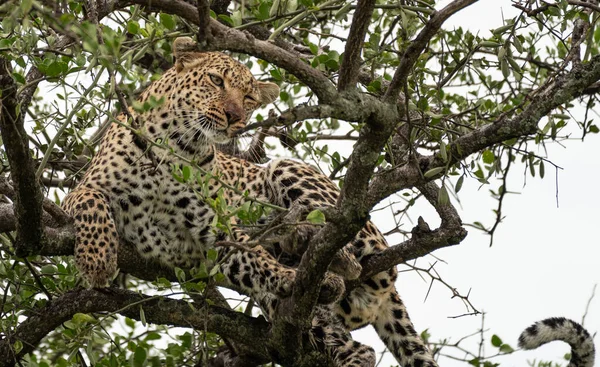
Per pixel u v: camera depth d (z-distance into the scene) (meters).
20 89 8.49
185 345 11.06
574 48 9.62
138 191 10.92
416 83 10.02
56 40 9.89
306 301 8.92
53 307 10.02
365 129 7.79
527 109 9.06
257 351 9.98
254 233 8.73
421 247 10.47
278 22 9.64
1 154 10.23
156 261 11.17
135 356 10.23
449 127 10.64
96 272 9.98
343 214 8.16
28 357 10.90
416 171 9.36
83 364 10.80
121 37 7.48
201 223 10.99
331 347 10.41
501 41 10.12
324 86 7.23
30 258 10.20
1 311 9.95
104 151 11.16
